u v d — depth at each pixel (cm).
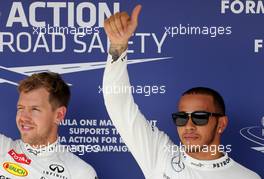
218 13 1029
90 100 1029
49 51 1025
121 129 884
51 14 1023
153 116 1033
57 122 930
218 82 1031
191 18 1029
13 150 918
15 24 1021
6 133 1023
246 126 1035
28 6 1020
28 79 920
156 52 1029
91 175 930
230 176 879
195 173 877
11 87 1022
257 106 1033
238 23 1030
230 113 1034
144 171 905
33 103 909
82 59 1027
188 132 898
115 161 1033
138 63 1029
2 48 1020
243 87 1030
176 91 1030
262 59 1030
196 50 1030
